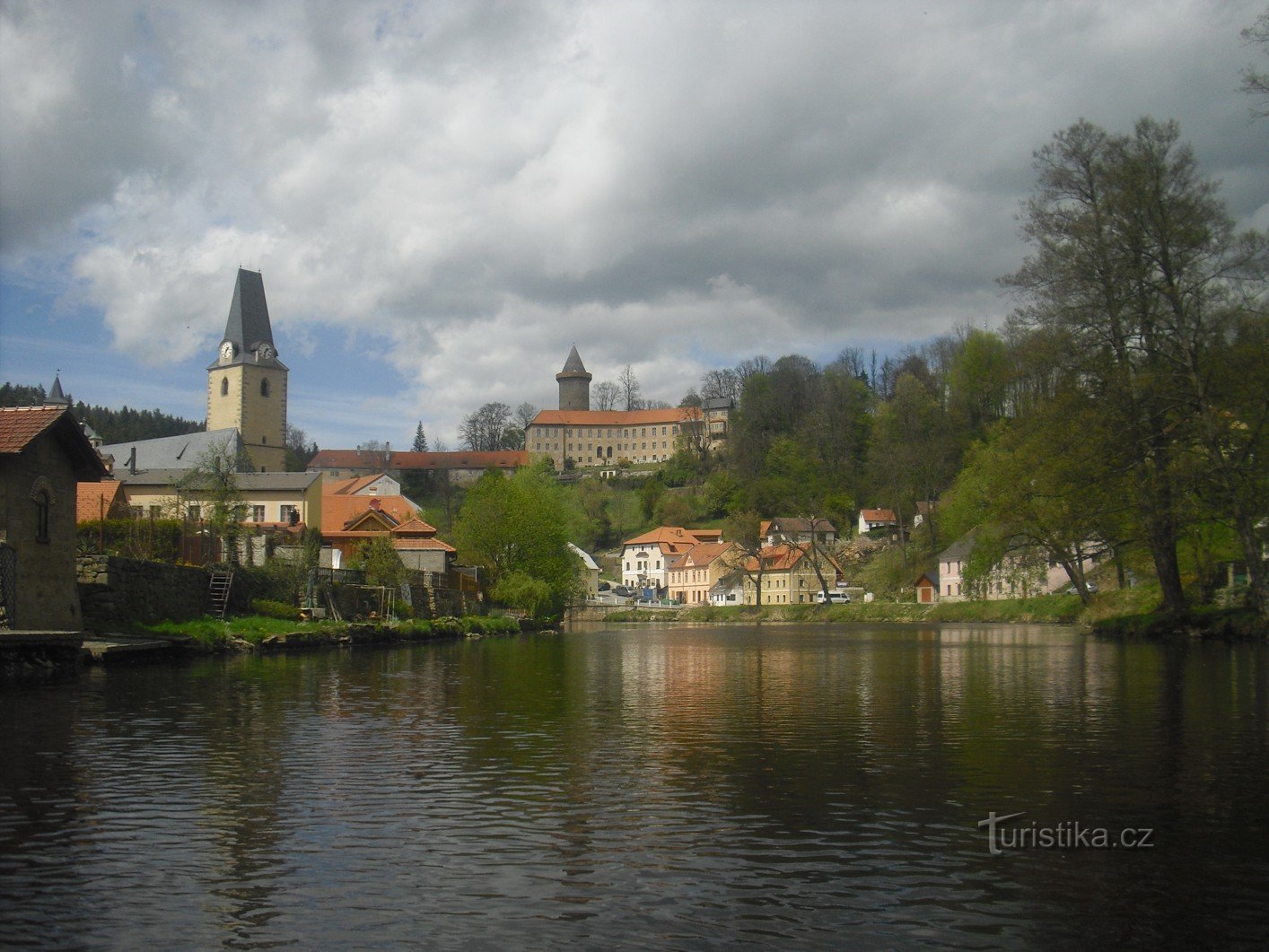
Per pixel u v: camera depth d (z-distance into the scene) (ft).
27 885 25.72
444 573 235.40
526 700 66.54
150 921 23.31
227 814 32.73
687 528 565.94
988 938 22.62
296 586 151.43
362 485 482.28
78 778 38.19
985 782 37.73
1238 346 126.21
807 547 389.39
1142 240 132.16
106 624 103.19
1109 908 24.34
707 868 27.27
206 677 80.79
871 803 34.47
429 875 26.61
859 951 21.86
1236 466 125.18
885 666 100.48
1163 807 33.91
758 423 553.64
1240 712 58.13
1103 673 86.33
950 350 455.63
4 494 84.89
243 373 506.89
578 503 580.30
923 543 374.43
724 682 81.20
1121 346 136.67
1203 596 157.07
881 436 401.29
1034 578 182.80
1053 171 138.00
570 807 33.94
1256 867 27.43
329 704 62.34
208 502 167.73
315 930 22.86
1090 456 132.77
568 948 22.02
